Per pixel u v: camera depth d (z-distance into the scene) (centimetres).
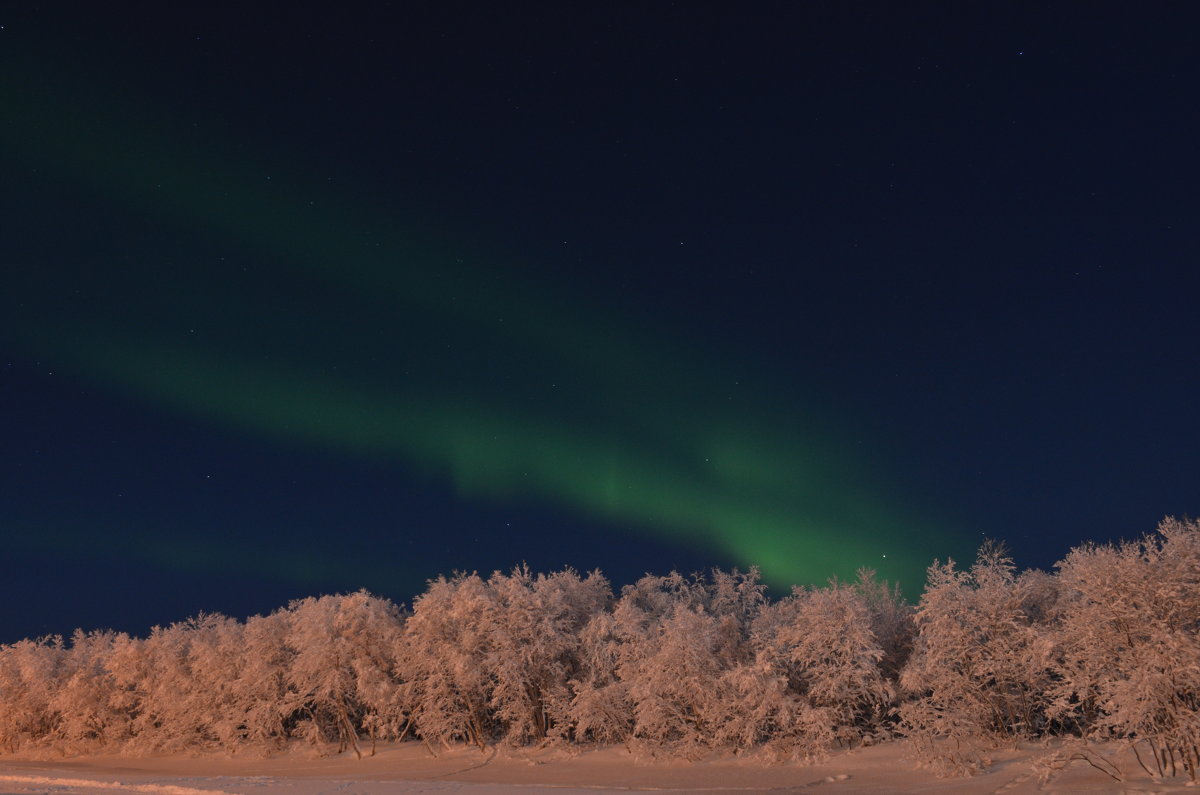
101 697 4609
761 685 2895
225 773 3547
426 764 3384
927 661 2734
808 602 3111
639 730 3038
